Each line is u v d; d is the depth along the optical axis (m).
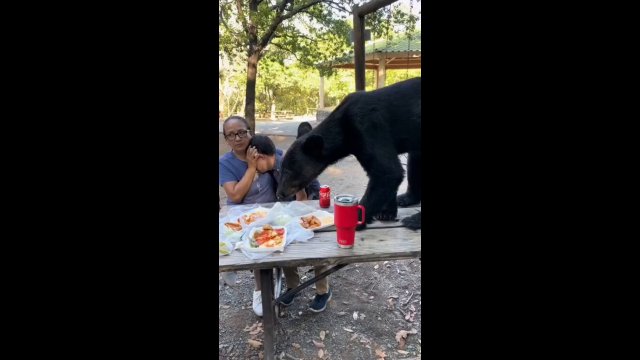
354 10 2.54
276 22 4.93
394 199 2.05
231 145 2.31
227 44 5.14
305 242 1.78
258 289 2.49
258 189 2.44
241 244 1.74
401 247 1.70
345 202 1.66
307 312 2.55
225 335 2.37
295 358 2.15
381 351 2.19
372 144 2.08
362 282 2.94
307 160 2.29
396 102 2.09
